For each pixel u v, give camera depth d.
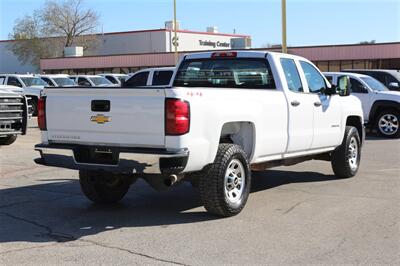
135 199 8.04
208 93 6.40
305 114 8.20
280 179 9.55
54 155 6.75
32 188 8.91
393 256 5.27
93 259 5.26
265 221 6.59
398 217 6.74
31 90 24.58
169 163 6.00
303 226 6.35
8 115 13.38
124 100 6.24
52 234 6.18
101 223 6.64
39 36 78.19
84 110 6.53
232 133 7.23
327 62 42.84
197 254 5.38
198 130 6.19
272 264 5.07
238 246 5.62
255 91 7.25
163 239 5.90
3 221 6.78
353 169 9.62
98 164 6.41
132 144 6.24
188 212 7.14
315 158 9.59
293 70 8.27
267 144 7.37
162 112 6.02
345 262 5.11
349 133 9.46
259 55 7.98
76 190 8.75
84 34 78.00
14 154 12.74
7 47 81.25
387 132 16.69
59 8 77.19
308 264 5.07
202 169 6.49
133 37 75.62
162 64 52.66
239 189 6.89
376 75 19.95
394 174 9.98
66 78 27.38
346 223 6.47
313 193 8.26
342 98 9.36
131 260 5.22
